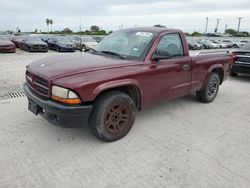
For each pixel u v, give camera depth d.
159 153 3.32
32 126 3.95
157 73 3.90
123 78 3.40
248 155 3.35
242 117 4.76
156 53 3.87
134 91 3.78
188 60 4.54
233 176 2.87
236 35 78.56
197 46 28.81
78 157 3.15
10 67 9.67
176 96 4.56
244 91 6.88
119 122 3.58
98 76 3.18
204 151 3.41
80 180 2.71
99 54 4.14
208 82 5.29
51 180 2.69
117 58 3.81
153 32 4.11
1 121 4.09
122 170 2.92
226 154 3.36
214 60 5.29
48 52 19.06
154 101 4.09
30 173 2.80
